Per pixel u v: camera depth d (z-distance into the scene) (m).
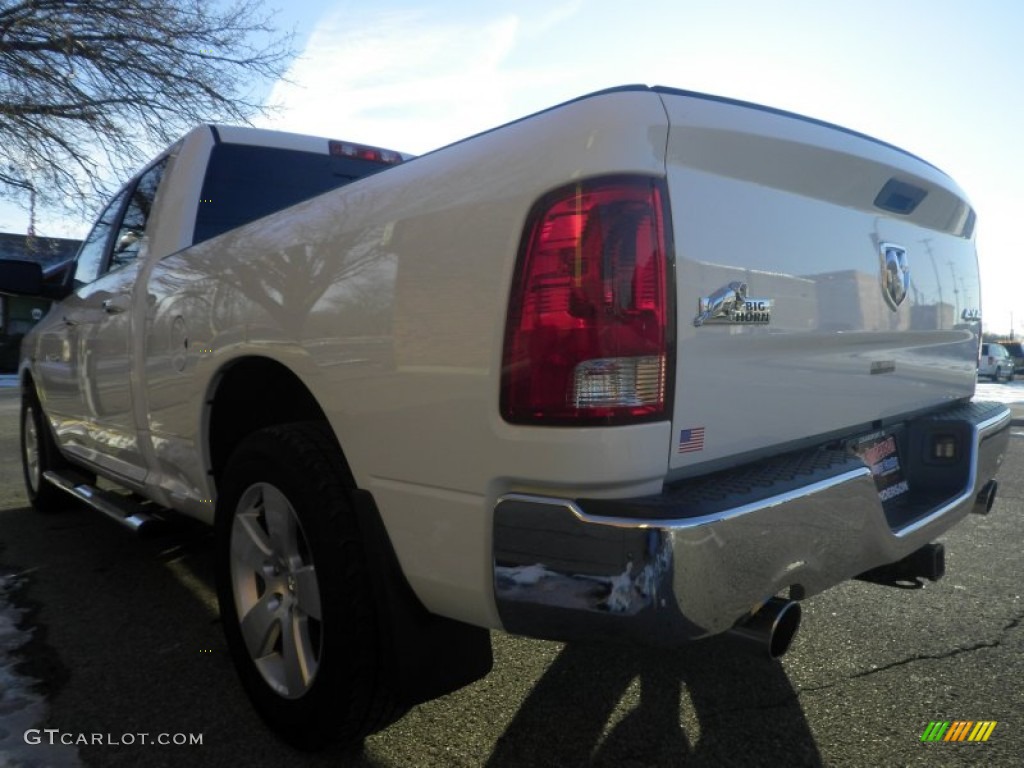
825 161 2.27
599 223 1.71
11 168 13.05
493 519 1.80
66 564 4.32
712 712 2.69
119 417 3.76
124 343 3.59
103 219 4.64
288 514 2.42
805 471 2.05
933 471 3.01
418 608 2.11
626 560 1.63
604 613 1.65
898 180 2.62
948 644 3.24
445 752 2.43
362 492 2.14
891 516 2.64
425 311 1.94
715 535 1.69
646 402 1.72
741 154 2.00
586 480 1.69
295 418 3.03
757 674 2.96
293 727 2.37
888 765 2.38
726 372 1.94
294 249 2.40
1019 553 4.61
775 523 1.85
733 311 1.94
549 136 1.80
